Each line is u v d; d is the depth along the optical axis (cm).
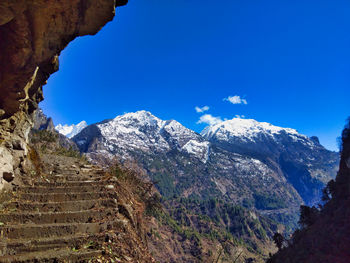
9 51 438
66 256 318
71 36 503
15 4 341
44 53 476
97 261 324
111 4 430
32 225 376
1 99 505
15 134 618
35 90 640
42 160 826
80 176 730
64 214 430
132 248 401
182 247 8156
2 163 465
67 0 397
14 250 322
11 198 469
